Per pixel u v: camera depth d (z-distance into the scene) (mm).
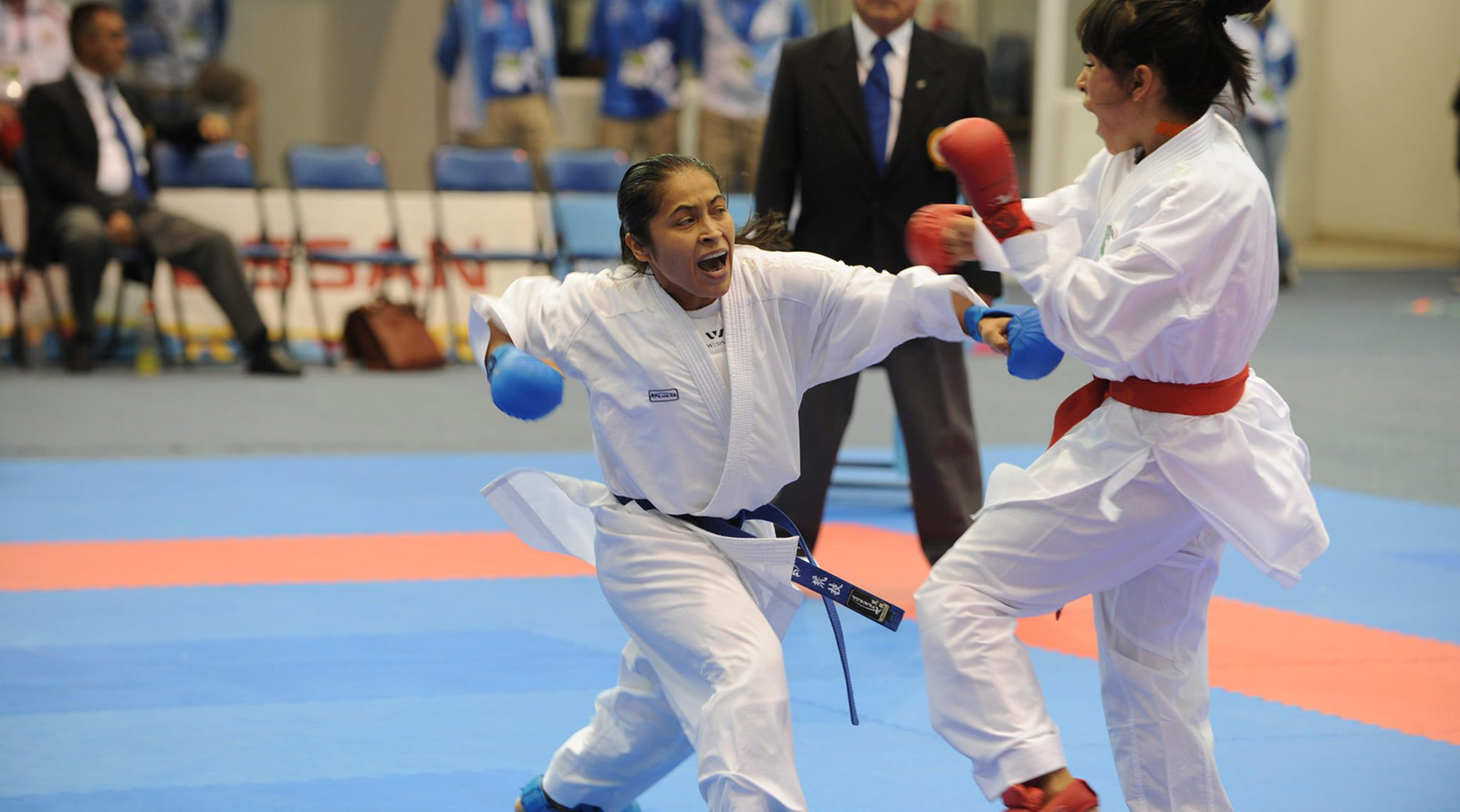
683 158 4043
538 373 3973
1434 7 27703
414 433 13070
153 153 16453
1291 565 4055
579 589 8312
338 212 17078
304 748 5676
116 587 8188
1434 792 5281
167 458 11898
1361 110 29516
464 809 5062
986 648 3969
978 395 15352
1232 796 5227
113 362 16625
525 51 19156
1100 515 4027
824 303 4258
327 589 8227
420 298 17484
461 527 9836
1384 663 6961
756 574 4188
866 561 8984
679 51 19766
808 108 7977
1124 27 3971
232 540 9359
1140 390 4035
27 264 15680
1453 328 19797
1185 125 4031
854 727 5980
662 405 4133
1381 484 11234
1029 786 3850
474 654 7012
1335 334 19172
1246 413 4094
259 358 16031
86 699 6266
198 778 5340
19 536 9344
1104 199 4199
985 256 4012
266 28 22391
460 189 17422
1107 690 4324
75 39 15547
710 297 4102
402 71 22094
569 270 17281
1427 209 28344
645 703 4277
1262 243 3934
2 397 14250
